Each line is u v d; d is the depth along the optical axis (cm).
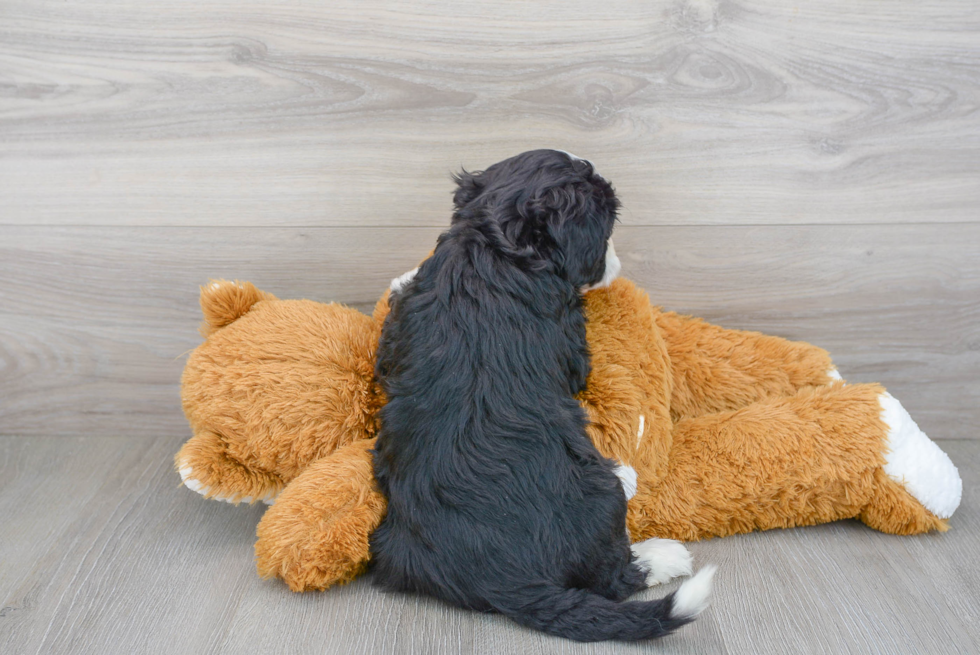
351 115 163
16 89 160
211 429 137
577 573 117
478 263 124
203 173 166
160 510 152
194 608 122
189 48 158
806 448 139
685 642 115
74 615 120
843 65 159
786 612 122
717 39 158
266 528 123
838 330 176
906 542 142
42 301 174
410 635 115
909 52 158
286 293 174
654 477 138
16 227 168
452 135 164
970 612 122
